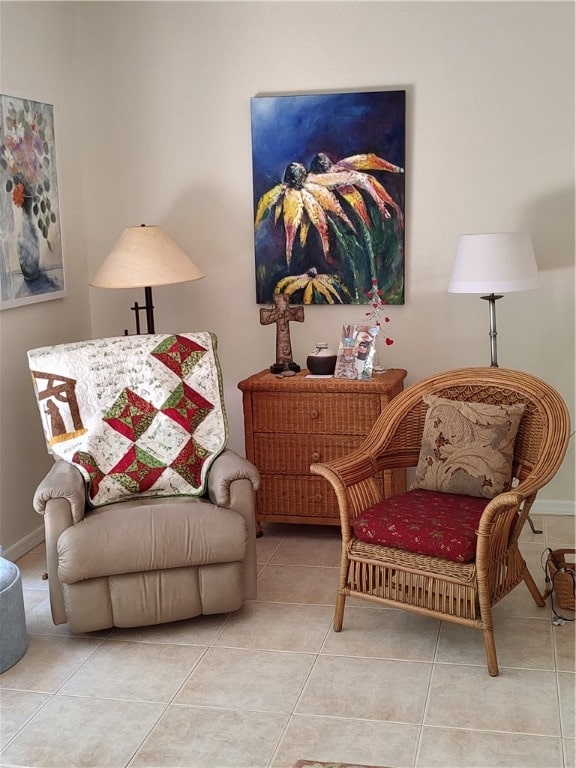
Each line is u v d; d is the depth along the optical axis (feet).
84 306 14.46
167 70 13.80
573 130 12.69
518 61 12.70
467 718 8.25
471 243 11.61
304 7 13.23
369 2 13.00
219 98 13.70
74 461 10.48
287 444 12.77
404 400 10.86
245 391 12.76
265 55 13.44
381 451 10.59
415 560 9.26
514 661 9.28
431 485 10.30
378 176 13.20
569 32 12.50
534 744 7.82
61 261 13.61
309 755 7.75
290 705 8.57
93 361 10.94
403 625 10.19
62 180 13.62
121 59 13.92
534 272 11.63
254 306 14.11
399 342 13.66
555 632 9.88
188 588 9.96
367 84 13.17
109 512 9.93
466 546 8.95
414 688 8.80
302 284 13.76
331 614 10.51
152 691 8.91
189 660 9.52
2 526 12.34
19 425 12.72
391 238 13.33
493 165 12.98
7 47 12.12
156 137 14.01
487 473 9.95
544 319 13.17
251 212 13.87
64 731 8.26
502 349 13.37
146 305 13.39
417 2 12.87
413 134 13.14
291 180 13.50
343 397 12.44
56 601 9.90
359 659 9.43
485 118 12.91
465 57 12.84
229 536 9.83
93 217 14.42
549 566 10.61
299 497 12.89
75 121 14.05
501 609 10.50
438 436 10.30
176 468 10.78
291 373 12.94
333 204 13.42
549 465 9.41
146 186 14.16
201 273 13.04
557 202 12.88
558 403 9.97
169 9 13.65
